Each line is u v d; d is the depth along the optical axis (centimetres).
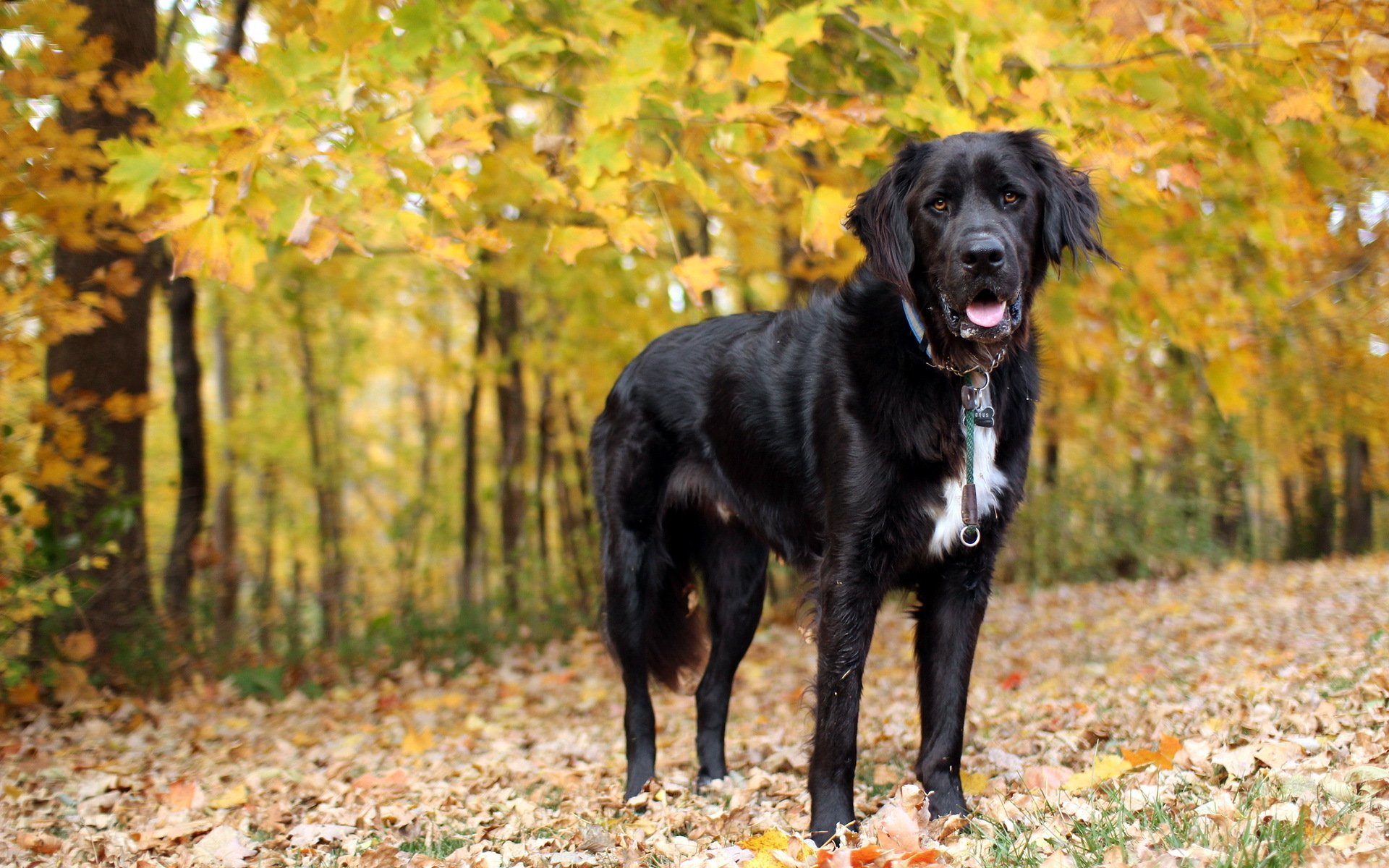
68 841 393
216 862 359
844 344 359
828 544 354
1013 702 578
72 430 587
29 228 516
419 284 1312
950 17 447
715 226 842
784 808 381
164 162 400
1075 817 301
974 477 343
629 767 432
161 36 842
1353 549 1914
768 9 539
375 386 2258
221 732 632
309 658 902
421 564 1307
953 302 326
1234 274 646
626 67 449
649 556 443
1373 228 641
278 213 419
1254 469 1642
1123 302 598
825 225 474
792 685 726
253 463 1714
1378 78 417
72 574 687
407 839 381
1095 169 447
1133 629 915
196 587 916
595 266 927
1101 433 1340
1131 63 463
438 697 768
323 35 400
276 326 1523
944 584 356
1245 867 236
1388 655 490
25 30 467
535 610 1077
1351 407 1296
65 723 638
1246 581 1247
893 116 469
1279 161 484
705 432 428
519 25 512
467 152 420
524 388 1477
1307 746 336
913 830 301
